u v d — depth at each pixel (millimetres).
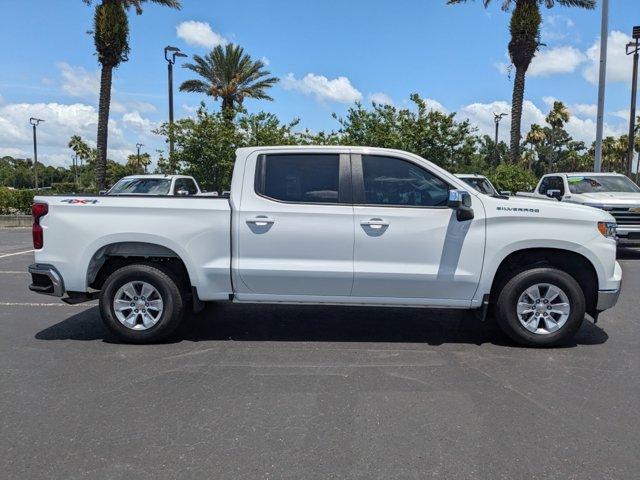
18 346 5840
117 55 22328
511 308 5684
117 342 5984
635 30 26219
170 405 4301
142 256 5895
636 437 3781
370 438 3756
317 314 7223
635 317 7152
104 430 3875
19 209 25531
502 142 56594
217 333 6328
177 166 22750
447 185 5637
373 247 5566
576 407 4270
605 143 70938
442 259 5574
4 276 10430
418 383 4766
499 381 4809
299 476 3283
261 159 5742
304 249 5609
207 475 3293
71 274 5785
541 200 5855
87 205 5773
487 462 3445
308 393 4539
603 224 5582
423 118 21391
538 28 21969
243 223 5629
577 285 5613
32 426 3941
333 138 22281
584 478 3270
